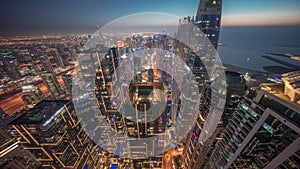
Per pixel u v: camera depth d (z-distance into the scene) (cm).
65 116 7338
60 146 6612
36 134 6028
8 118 10875
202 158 6141
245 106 3155
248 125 2936
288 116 2103
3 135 6406
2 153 4578
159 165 10950
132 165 11331
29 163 5084
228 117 5638
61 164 6706
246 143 2902
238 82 5844
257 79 10325
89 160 9038
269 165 2380
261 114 2616
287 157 2072
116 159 11781
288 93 2222
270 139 2383
